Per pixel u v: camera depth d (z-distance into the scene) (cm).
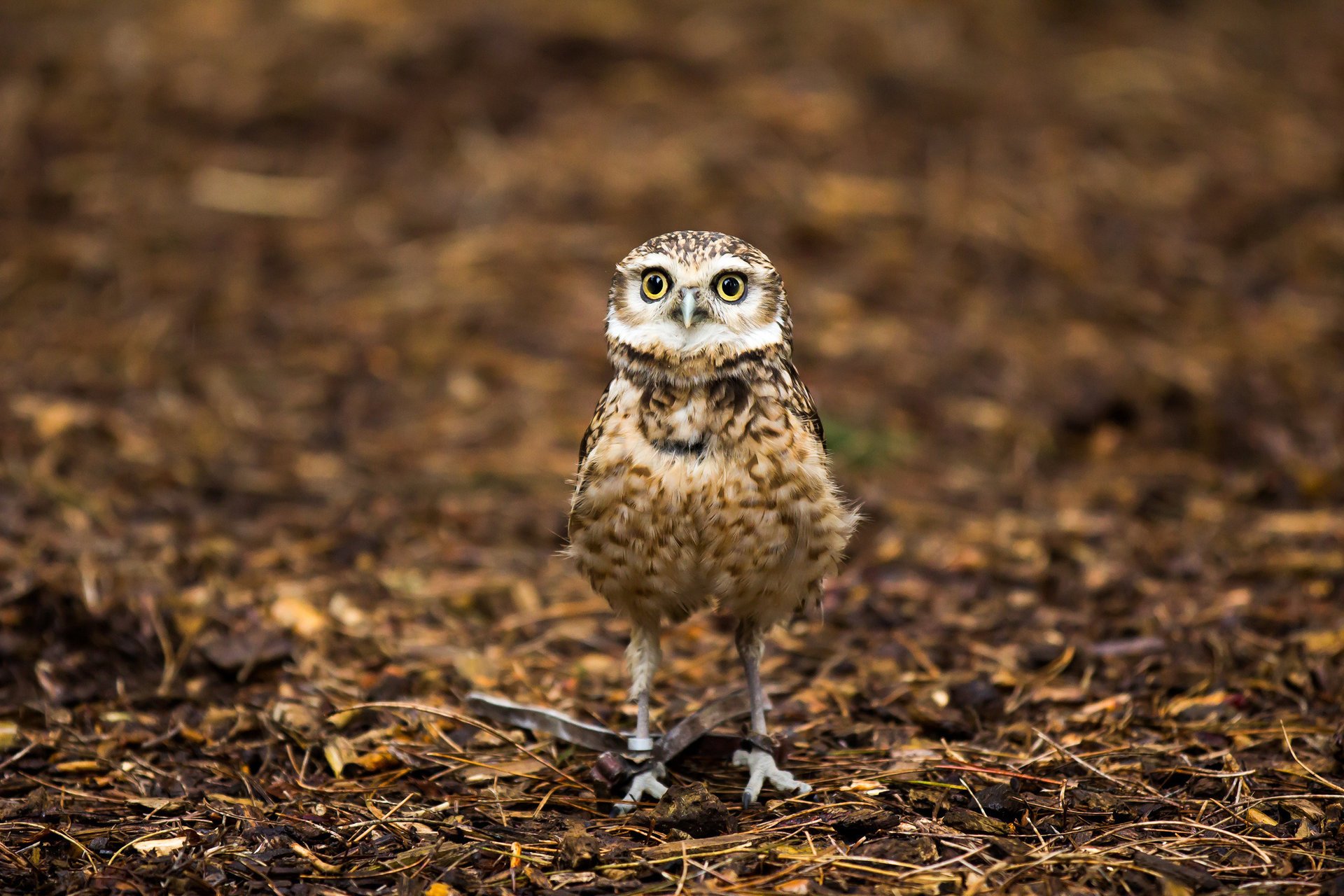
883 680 833
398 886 571
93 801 668
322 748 731
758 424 657
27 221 1519
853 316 1443
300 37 1848
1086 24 2059
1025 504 1150
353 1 1925
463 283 1466
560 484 1172
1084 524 1084
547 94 1769
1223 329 1453
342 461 1191
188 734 746
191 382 1295
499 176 1625
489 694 815
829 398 1312
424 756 729
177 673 823
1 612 834
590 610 954
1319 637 822
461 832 630
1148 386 1332
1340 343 1421
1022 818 634
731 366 659
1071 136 1773
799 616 934
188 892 571
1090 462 1252
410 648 871
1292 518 1065
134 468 1117
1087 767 689
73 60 1769
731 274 662
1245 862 586
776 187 1612
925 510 1134
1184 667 822
